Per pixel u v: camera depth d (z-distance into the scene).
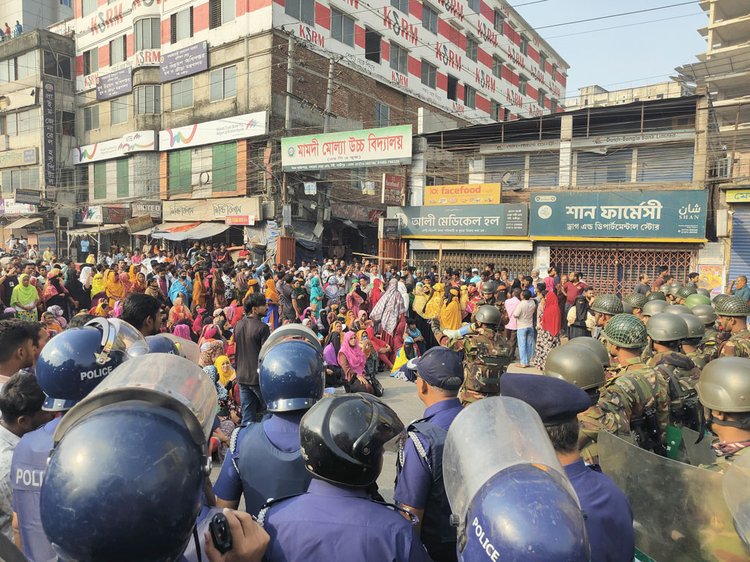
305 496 1.57
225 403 5.84
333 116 23.38
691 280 12.95
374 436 1.54
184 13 23.58
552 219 16.50
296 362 2.16
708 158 17.09
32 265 10.93
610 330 3.95
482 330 4.70
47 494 0.92
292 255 19.81
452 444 1.30
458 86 32.84
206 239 23.27
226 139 22.00
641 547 2.35
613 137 17.44
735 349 4.71
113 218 24.62
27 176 29.64
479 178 19.78
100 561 0.88
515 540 0.98
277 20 21.11
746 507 1.54
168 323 8.28
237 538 1.25
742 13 32.75
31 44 28.12
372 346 8.34
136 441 0.94
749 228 14.13
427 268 18.50
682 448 3.25
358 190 25.17
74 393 1.83
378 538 1.46
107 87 26.80
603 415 2.83
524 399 1.84
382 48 26.81
